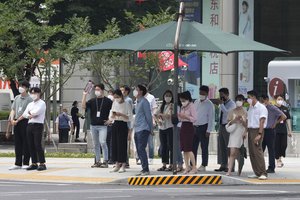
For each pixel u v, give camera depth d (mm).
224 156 37625
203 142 37625
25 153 39531
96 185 33750
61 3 66562
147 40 35031
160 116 37750
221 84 71688
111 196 28656
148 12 66375
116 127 37375
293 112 51625
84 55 61344
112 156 38375
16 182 34875
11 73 58844
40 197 28188
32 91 38250
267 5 80750
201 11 72625
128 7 69188
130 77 66250
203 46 34531
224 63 71500
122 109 37219
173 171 35000
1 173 37938
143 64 67312
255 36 80375
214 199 27578
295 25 81375
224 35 36250
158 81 72750
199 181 33750
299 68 60906
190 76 72250
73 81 96250
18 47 61125
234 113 35562
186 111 35594
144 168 35750
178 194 29453
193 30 35469
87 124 53812
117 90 37000
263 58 78000
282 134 41750
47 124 62719
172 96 37906
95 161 40750
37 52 57625
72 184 34094
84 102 40250
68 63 63062
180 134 35938
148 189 31719
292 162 45719
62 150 54094
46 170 39219
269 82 60000
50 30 57531
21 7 59469
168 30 35500
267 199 27672
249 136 35312
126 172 37875
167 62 65062
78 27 60500
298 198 28125
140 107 35438
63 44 58906
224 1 72125
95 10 68125
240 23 73500
